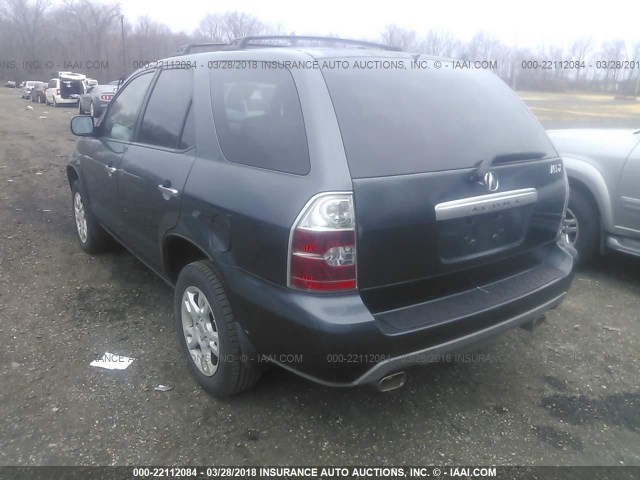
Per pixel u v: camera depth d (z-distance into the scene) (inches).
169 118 132.3
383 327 90.0
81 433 105.0
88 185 178.1
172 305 158.4
